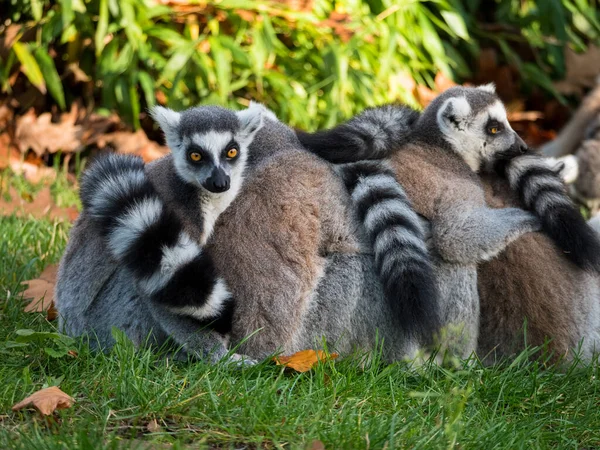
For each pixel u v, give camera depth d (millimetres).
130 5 16938
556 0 20062
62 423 7039
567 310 9844
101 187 8859
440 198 9797
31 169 16656
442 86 18844
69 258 9367
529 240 9859
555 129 21281
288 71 18062
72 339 8773
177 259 8523
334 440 6969
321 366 8539
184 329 8742
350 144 9945
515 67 21203
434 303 9172
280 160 9719
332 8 18672
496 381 8734
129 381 7758
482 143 10375
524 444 7344
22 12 17797
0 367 8406
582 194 15680
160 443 6758
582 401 8578
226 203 9477
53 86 16828
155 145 17172
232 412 7461
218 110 10219
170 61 16641
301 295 9281
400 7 18625
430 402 8047
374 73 18219
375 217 9406
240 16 17484
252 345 9117
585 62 21016
